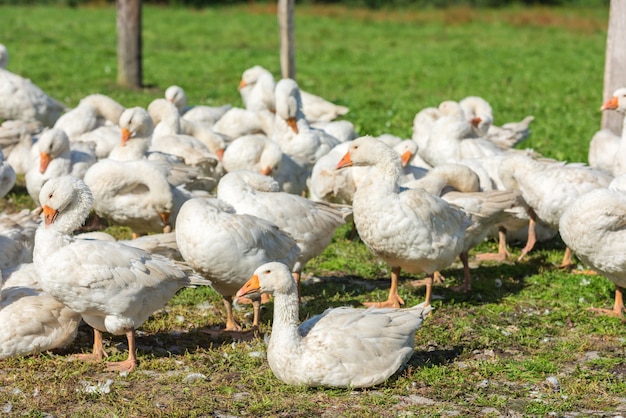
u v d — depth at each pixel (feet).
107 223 51.19
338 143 58.13
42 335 32.60
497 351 34.58
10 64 112.27
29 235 39.32
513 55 140.26
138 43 97.66
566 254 45.16
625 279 37.45
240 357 33.40
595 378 31.78
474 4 224.33
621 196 36.58
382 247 37.99
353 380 30.14
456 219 38.63
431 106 92.99
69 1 205.77
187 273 34.17
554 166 45.01
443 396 30.12
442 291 41.65
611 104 48.70
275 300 30.66
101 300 31.58
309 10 205.67
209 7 213.25
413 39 161.79
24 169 58.03
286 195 39.63
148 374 31.86
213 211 34.94
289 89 55.83
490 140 60.70
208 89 100.83
